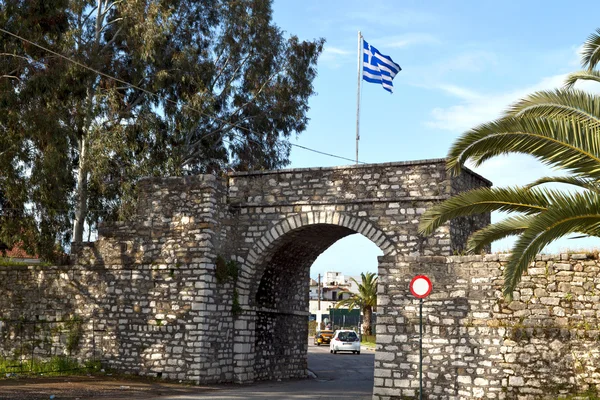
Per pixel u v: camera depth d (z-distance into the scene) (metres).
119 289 25.27
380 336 20.56
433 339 19.77
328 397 20.70
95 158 32.91
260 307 26.67
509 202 14.54
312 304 100.50
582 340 17.78
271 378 27.69
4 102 26.27
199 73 36.44
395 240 23.25
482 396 18.73
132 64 36.19
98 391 19.98
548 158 13.01
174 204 25.03
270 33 38.97
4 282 27.11
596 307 17.81
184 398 19.09
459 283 19.67
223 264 24.73
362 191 24.02
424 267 20.30
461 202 14.94
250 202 25.61
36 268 26.70
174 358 23.94
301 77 39.06
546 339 18.22
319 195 24.66
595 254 18.05
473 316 19.28
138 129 34.78
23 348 26.31
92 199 35.94
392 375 20.20
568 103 13.23
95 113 33.16
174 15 36.31
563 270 18.34
